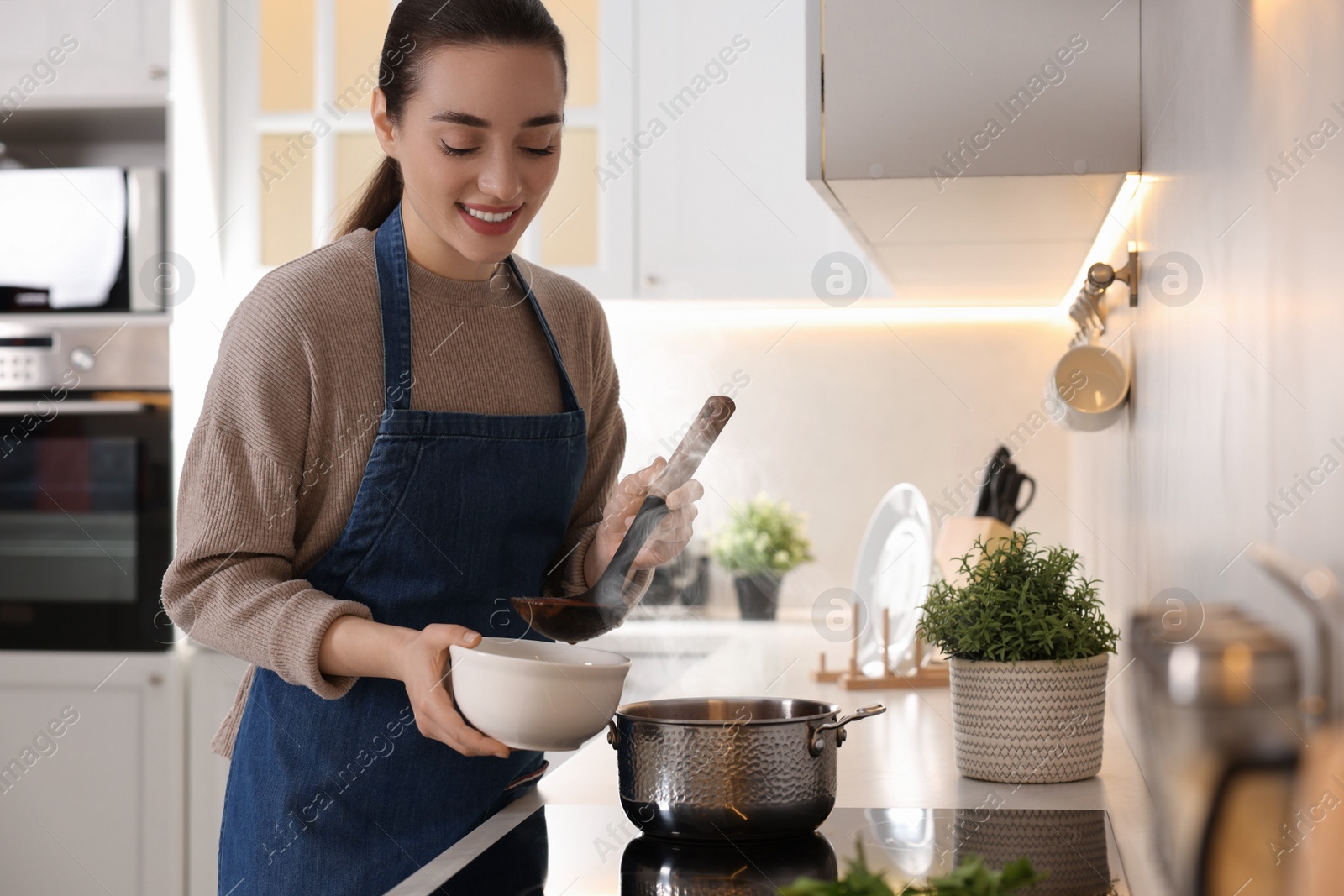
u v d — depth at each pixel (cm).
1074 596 109
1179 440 89
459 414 103
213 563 97
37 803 234
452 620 106
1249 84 63
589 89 248
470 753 84
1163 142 98
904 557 198
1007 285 208
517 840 87
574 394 113
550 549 113
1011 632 106
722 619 252
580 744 81
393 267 103
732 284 245
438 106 92
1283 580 54
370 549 103
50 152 262
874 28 117
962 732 108
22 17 236
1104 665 107
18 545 234
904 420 262
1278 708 55
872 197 126
